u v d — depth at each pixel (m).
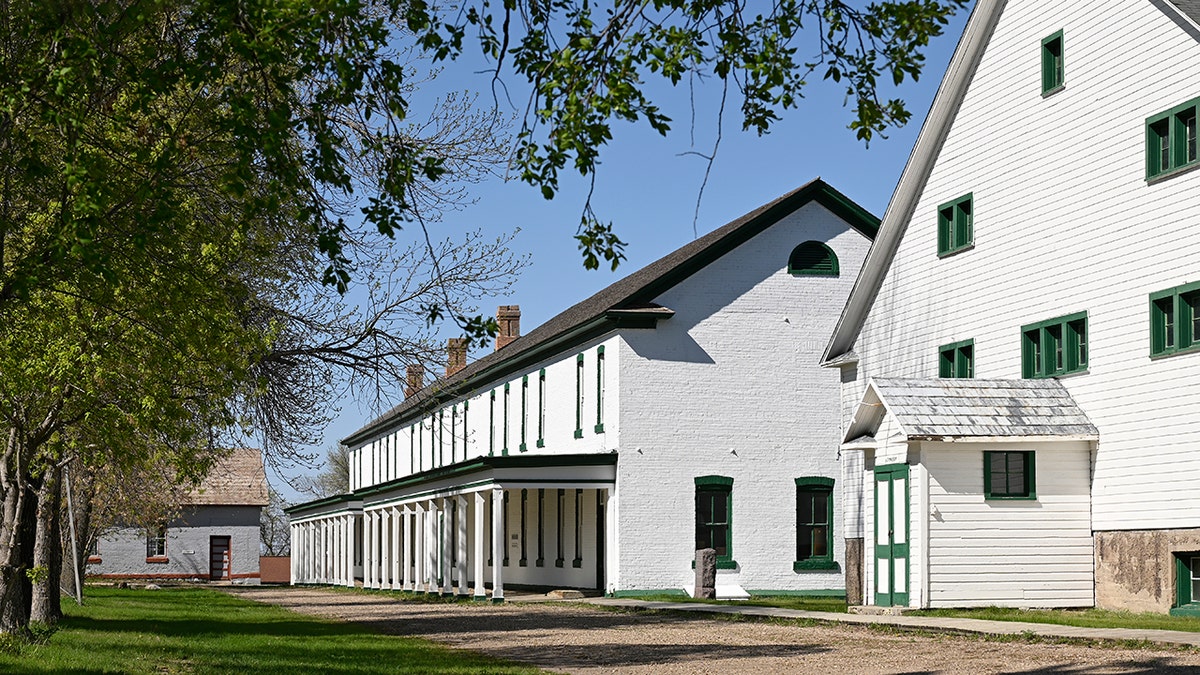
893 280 31.44
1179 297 22.88
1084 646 18.08
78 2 9.81
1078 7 25.61
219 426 20.06
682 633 23.00
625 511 36.31
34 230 12.73
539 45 10.83
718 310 37.59
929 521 24.58
